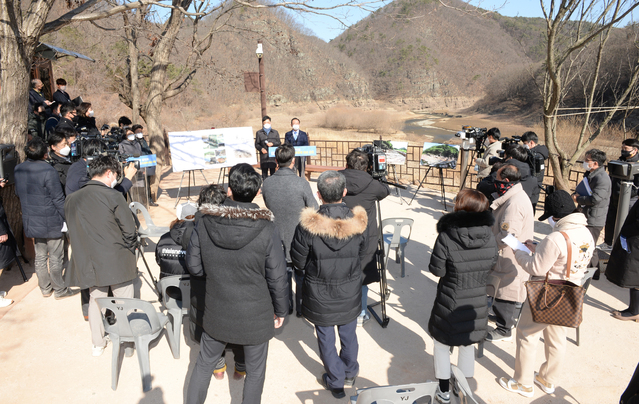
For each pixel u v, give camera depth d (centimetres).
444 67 12131
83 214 318
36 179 406
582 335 392
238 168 251
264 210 243
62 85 832
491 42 12988
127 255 338
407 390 219
